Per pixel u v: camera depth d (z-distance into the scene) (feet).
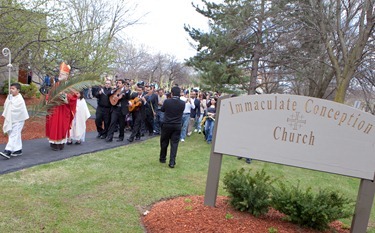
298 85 88.79
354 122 12.67
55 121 25.16
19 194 15.39
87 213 14.05
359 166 12.67
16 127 22.26
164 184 19.34
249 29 58.44
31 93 69.87
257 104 13.78
